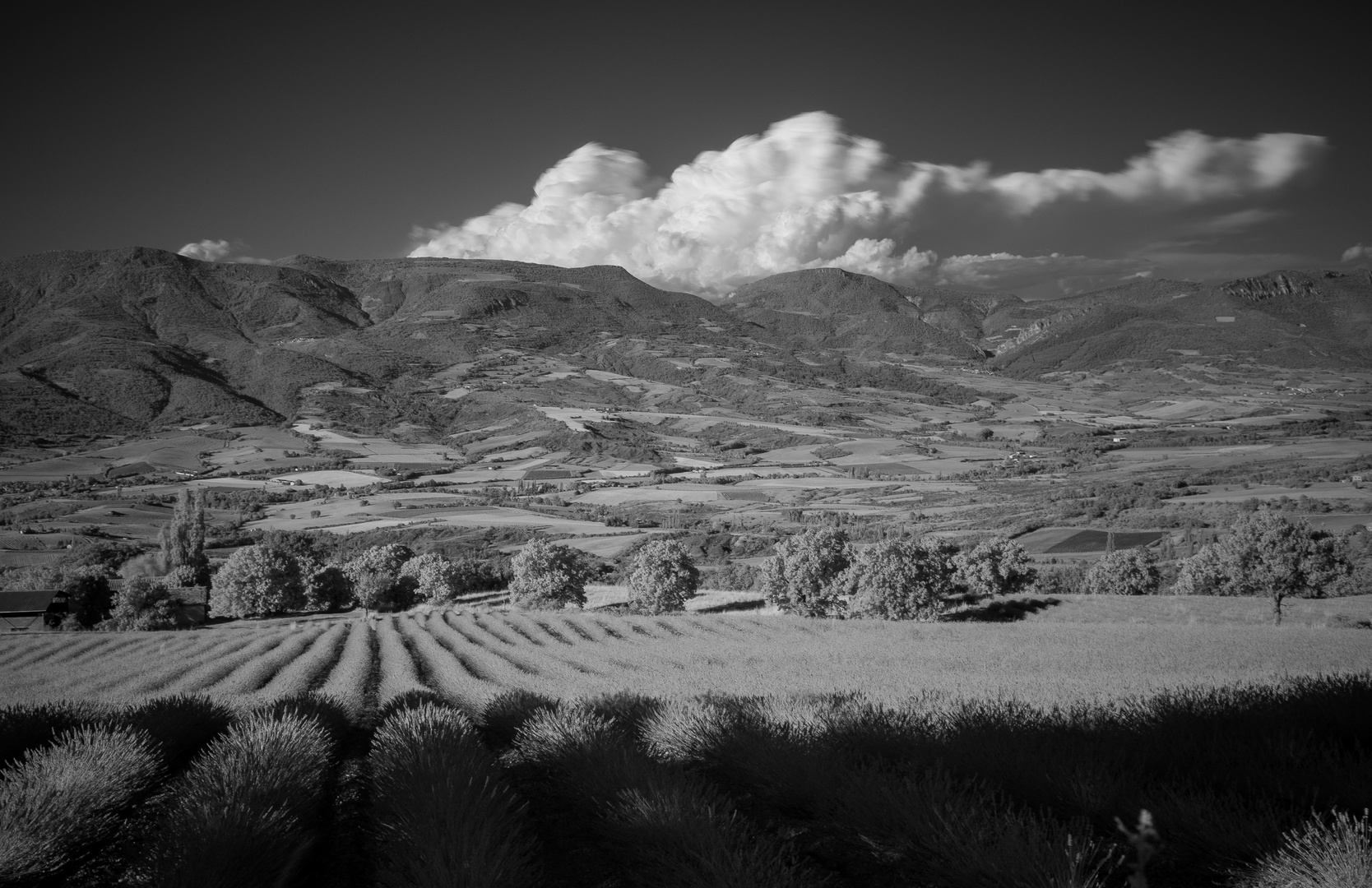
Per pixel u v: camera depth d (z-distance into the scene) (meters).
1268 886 5.25
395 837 7.32
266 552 84.50
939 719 10.65
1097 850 6.05
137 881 6.55
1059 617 56.56
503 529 131.62
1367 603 52.09
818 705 13.32
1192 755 7.87
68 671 44.03
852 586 63.94
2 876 7.16
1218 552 48.47
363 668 38.16
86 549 110.00
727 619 61.09
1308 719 8.66
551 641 50.44
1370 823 5.84
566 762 9.95
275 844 7.05
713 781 9.70
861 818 6.95
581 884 6.88
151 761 10.81
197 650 51.19
